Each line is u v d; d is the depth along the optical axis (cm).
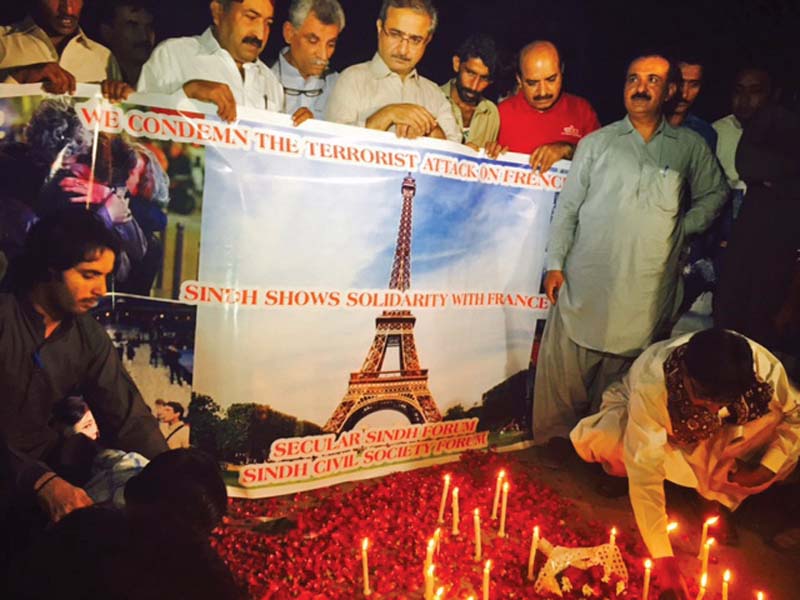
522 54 516
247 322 445
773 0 567
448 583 379
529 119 530
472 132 514
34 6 370
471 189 513
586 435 489
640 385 406
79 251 373
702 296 597
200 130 412
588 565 383
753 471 440
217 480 284
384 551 407
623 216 545
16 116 373
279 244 446
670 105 557
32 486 324
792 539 464
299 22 434
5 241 375
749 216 582
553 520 461
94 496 349
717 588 401
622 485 515
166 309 420
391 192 480
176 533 112
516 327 559
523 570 398
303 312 463
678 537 453
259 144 429
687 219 565
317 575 370
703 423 407
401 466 526
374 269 484
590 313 562
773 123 573
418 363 518
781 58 571
